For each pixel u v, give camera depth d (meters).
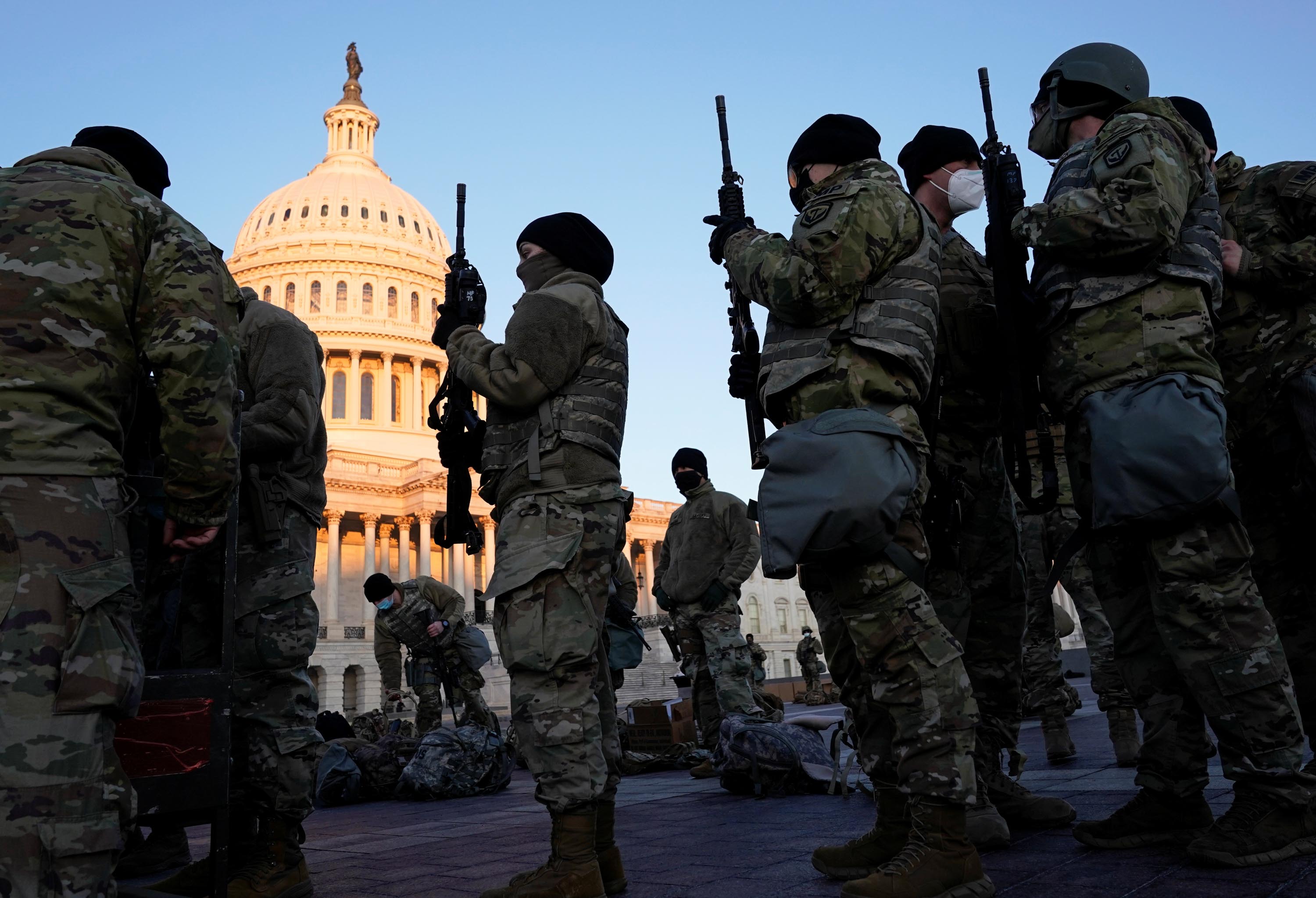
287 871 3.46
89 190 2.19
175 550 2.38
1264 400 3.47
